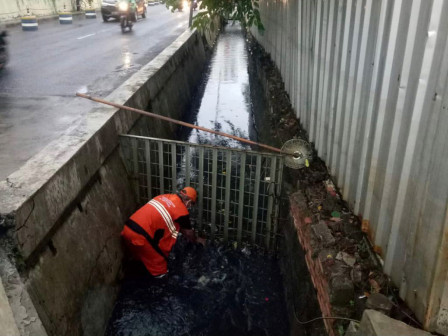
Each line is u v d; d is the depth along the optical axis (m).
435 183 2.08
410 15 2.28
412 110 2.29
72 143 3.78
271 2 9.55
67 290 3.14
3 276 2.55
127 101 5.29
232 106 11.77
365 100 3.06
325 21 4.12
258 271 4.63
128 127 5.19
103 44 13.14
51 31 16.81
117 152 4.73
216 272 4.61
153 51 11.70
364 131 3.07
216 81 14.80
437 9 2.03
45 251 2.97
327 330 2.73
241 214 4.71
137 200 5.06
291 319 3.73
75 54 11.12
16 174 3.13
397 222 2.57
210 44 21.11
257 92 10.62
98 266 3.75
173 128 8.22
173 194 4.36
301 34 5.41
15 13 19.92
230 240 5.08
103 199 4.13
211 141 8.81
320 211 3.68
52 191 3.11
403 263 2.50
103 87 7.49
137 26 19.81
